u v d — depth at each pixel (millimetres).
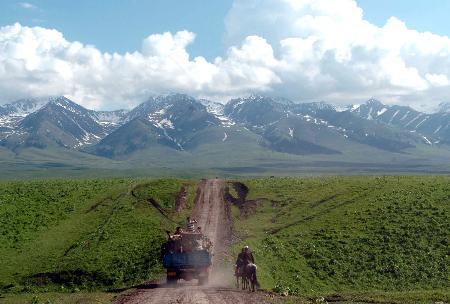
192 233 46000
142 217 82688
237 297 34719
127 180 115375
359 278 55438
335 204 84125
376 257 60062
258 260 57625
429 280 54125
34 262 65375
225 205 93438
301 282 53125
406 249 61719
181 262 43688
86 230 78062
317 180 106750
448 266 56906
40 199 92875
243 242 64625
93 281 58312
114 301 35344
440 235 64938
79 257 65062
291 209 85625
